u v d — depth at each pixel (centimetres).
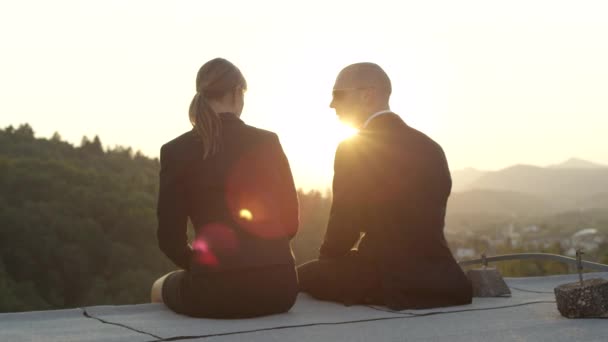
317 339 251
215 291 300
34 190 10438
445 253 353
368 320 302
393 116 358
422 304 336
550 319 304
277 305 312
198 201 308
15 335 258
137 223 10431
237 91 325
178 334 261
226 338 254
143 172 16488
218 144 309
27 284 7906
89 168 13738
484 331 269
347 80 357
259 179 312
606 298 302
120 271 9450
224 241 303
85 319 302
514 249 8056
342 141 356
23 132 16625
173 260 320
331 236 354
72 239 9325
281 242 315
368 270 350
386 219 346
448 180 357
